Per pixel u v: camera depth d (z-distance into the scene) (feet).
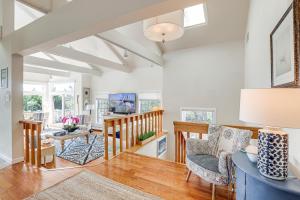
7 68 10.61
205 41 16.17
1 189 7.47
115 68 20.74
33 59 17.39
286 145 3.67
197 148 7.94
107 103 25.84
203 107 16.80
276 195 3.41
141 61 21.34
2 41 10.98
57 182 7.98
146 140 14.23
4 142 10.86
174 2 5.21
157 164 9.86
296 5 3.95
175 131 10.02
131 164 9.88
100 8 6.48
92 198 6.75
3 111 10.96
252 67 10.25
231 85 15.53
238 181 4.67
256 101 3.66
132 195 6.91
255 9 9.23
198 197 6.81
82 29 7.05
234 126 8.05
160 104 21.06
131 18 6.17
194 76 17.21
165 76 18.78
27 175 8.72
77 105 26.78
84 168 9.41
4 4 10.78
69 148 15.44
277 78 5.37
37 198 6.79
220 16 13.44
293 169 4.50
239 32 14.44
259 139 4.02
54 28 8.04
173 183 7.82
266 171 3.74
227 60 15.66
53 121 29.96
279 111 3.36
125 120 12.48
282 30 4.94
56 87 29.50
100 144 16.44
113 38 11.49
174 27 8.48
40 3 10.11
